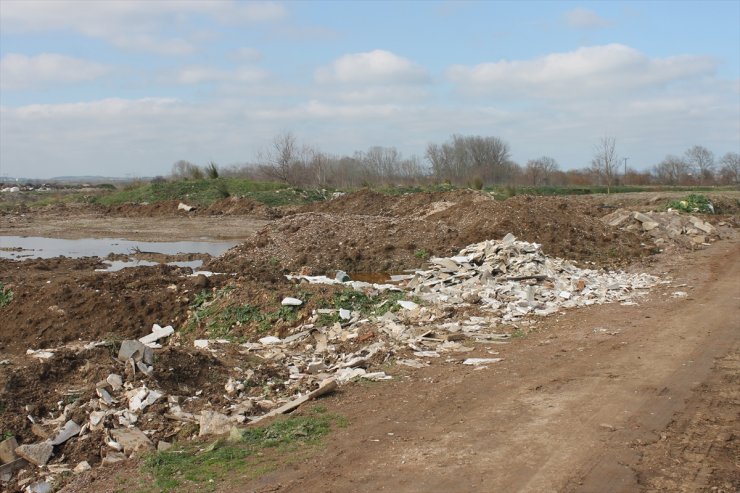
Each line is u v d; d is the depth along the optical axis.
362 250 22.62
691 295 15.63
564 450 6.77
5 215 45.81
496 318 13.37
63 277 18.31
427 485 6.02
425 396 8.73
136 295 15.58
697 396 8.46
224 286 15.71
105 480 6.68
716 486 5.92
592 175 70.19
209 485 6.23
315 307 13.98
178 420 8.21
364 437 7.29
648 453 6.68
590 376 9.45
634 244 22.92
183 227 38.03
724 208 34.75
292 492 5.99
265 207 43.81
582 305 14.77
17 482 7.06
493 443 7.01
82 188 79.06
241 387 9.45
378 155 73.06
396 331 12.30
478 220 24.23
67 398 8.41
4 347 14.34
